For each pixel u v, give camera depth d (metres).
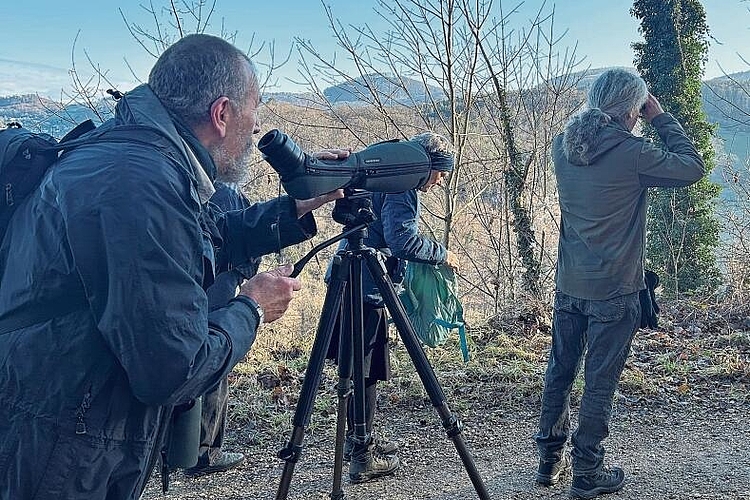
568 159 3.08
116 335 1.44
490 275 7.63
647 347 5.52
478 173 7.67
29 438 1.50
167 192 1.51
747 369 4.76
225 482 3.48
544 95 7.58
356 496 3.30
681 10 13.60
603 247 3.03
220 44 1.71
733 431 3.94
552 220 7.59
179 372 1.47
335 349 3.22
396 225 3.08
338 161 2.15
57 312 1.52
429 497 3.28
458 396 4.50
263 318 1.77
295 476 3.53
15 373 1.51
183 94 1.66
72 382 1.50
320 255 6.93
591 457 3.18
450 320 3.51
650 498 3.19
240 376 4.81
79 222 1.45
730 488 3.26
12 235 1.62
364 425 2.71
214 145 1.72
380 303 3.20
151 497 3.32
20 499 1.50
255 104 1.78
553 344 3.33
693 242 11.40
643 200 3.05
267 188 5.29
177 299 1.48
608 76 3.08
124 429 1.55
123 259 1.43
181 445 1.83
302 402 2.31
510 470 3.55
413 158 2.27
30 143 1.65
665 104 13.70
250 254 2.28
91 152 1.55
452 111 7.13
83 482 1.52
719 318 6.29
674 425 4.07
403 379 4.72
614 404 4.38
